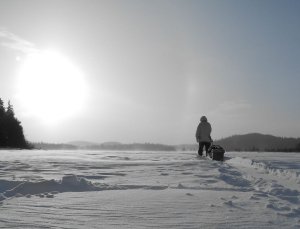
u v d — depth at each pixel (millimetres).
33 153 26109
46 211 5492
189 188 8070
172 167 13062
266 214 5336
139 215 5242
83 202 6176
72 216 5172
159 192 7297
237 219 5023
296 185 8578
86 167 13039
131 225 4691
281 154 26719
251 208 5758
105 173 11008
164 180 9398
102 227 4586
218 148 18172
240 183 8977
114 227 4590
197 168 12695
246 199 6555
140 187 8102
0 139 66062
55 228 4531
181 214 5309
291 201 6586
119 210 5570
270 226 4699
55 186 7605
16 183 8047
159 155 22328
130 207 5785
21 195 6875
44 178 9469
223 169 12500
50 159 17500
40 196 6770
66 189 7551
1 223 4750
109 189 7828
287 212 5484
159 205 5941
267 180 9258
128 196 6770
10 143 68375
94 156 21000
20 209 5625
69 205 5934
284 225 4758
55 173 10945
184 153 25688
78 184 7816
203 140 20906
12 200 6359
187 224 4746
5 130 67312
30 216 5160
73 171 11617
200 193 7188
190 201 6293
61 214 5293
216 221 4906
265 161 16172
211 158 18766
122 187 8055
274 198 6719
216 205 5941
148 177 10062
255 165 13586
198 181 9227
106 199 6465
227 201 6219
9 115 69875
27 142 74375
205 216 5188
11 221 4859
